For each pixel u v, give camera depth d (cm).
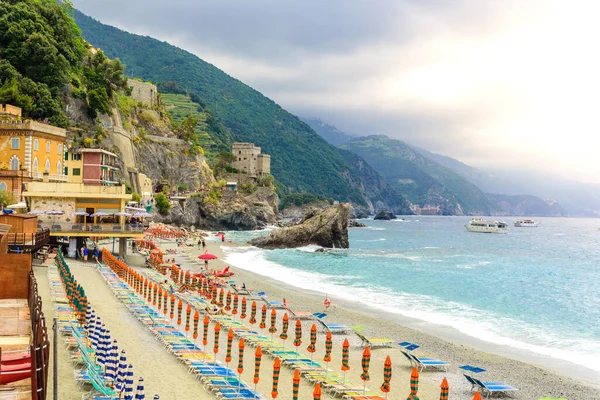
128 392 2353
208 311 4466
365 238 19438
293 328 4406
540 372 3506
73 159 11394
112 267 6122
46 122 10838
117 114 16325
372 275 8212
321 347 3869
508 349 4106
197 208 19212
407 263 10381
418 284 7375
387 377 2691
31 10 12338
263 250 11869
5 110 9550
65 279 4222
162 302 4788
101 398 2317
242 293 5862
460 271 9269
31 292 2812
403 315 5203
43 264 5572
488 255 13538
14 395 1688
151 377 2803
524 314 5466
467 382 3256
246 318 4650
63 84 12644
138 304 4416
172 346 3322
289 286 6794
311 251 12144
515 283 7931
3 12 11769
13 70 11175
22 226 5316
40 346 1575
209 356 3169
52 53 11856
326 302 5238
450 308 5644
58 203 7244
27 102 10744
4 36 11550
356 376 3234
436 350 3944
